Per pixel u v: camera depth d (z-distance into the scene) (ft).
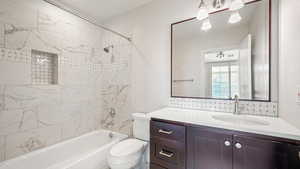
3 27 4.73
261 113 4.37
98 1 6.39
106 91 8.33
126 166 4.62
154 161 4.50
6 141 4.83
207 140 3.61
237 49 4.78
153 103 6.62
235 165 3.26
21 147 5.17
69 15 6.84
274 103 4.19
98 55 8.30
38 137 5.66
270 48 4.22
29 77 5.41
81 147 6.83
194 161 3.78
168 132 4.19
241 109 4.67
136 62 7.13
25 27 5.26
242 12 4.69
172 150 4.13
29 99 5.41
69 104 6.82
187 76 5.73
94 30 8.06
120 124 7.75
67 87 6.74
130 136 7.30
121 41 7.64
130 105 7.38
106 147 5.82
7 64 4.84
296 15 3.01
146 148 5.64
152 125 4.55
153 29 6.55
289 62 3.37
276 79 4.17
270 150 2.91
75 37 7.09
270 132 2.93
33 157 5.23
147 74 6.78
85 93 7.58
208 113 4.86
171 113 4.90
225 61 5.00
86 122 7.61
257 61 4.45
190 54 5.66
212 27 5.21
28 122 5.38
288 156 2.76
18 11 5.08
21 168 4.92
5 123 4.81
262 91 4.38
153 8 6.52
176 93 5.98
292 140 2.76
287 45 3.48
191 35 5.63
